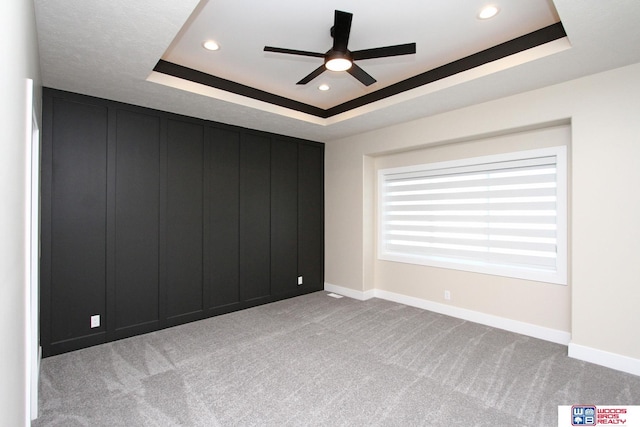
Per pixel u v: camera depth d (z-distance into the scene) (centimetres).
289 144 509
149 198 367
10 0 90
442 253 432
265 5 234
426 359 293
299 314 423
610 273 275
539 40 259
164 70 308
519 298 355
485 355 300
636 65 263
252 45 289
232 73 342
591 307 284
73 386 248
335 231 536
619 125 271
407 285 465
